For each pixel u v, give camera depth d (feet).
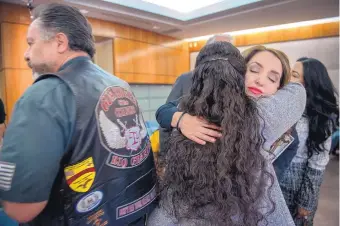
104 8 12.81
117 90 2.43
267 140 2.33
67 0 11.47
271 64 2.50
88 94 2.15
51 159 1.90
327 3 12.01
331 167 13.32
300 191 4.00
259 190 2.08
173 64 20.54
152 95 19.17
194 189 2.08
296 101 2.49
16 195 1.83
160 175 2.66
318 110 3.84
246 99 2.16
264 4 12.40
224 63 2.12
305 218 4.04
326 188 10.63
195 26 16.57
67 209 2.03
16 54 11.89
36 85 2.09
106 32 15.37
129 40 16.72
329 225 7.77
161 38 19.21
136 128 2.44
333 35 16.17
